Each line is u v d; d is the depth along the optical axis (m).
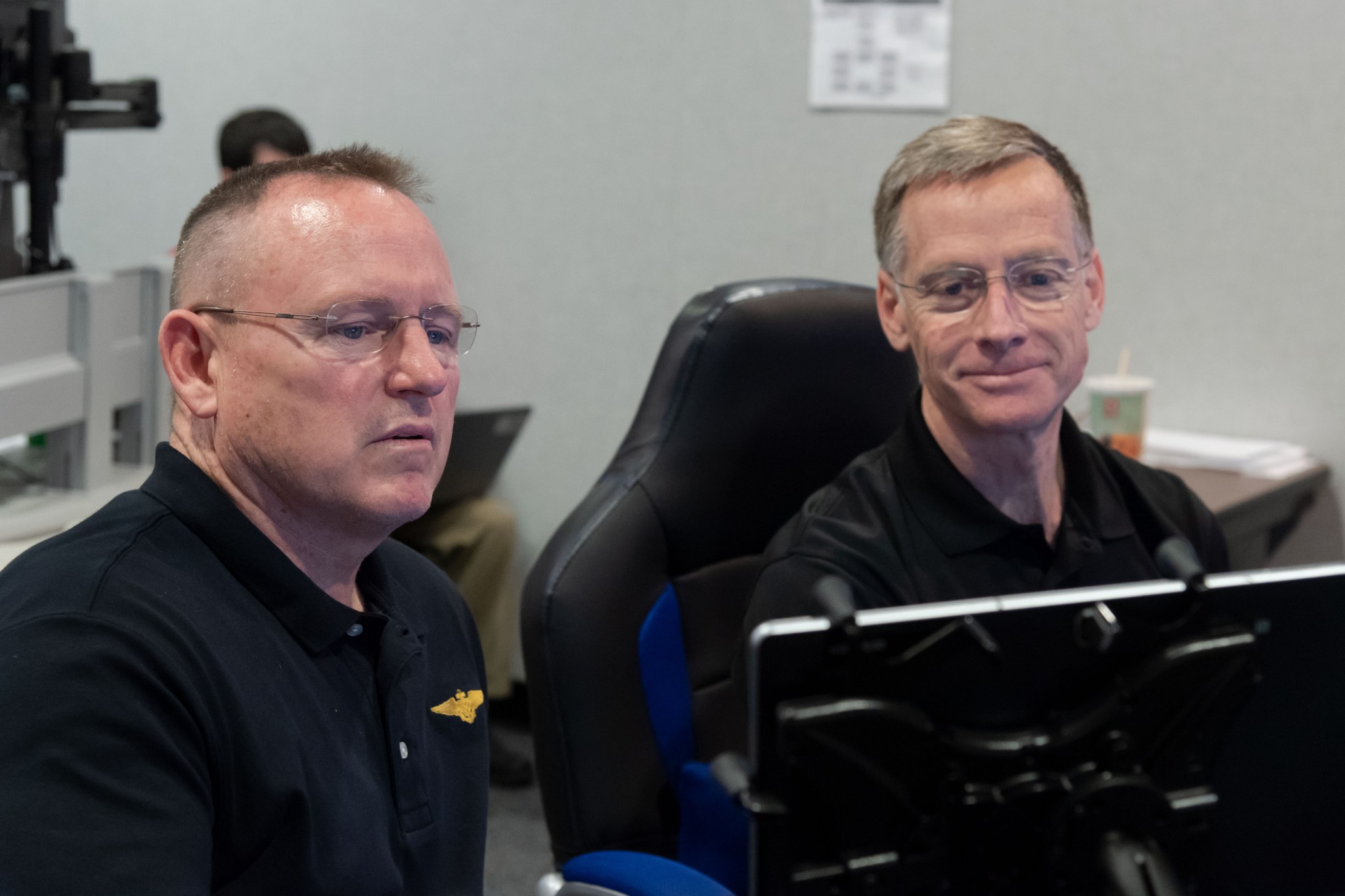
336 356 0.91
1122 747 0.75
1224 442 2.37
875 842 0.72
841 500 1.32
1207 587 0.76
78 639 0.81
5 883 0.73
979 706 0.74
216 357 0.93
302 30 3.22
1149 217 2.46
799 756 0.70
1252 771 0.79
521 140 3.05
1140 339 2.51
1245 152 2.35
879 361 1.52
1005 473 1.29
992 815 0.74
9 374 1.86
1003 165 1.24
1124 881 0.74
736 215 2.85
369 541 0.97
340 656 0.96
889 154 2.68
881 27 2.64
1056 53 2.50
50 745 0.77
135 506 0.93
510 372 3.17
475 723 1.11
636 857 1.18
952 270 1.24
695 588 1.47
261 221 0.92
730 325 1.44
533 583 1.39
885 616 0.71
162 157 3.44
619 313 3.02
